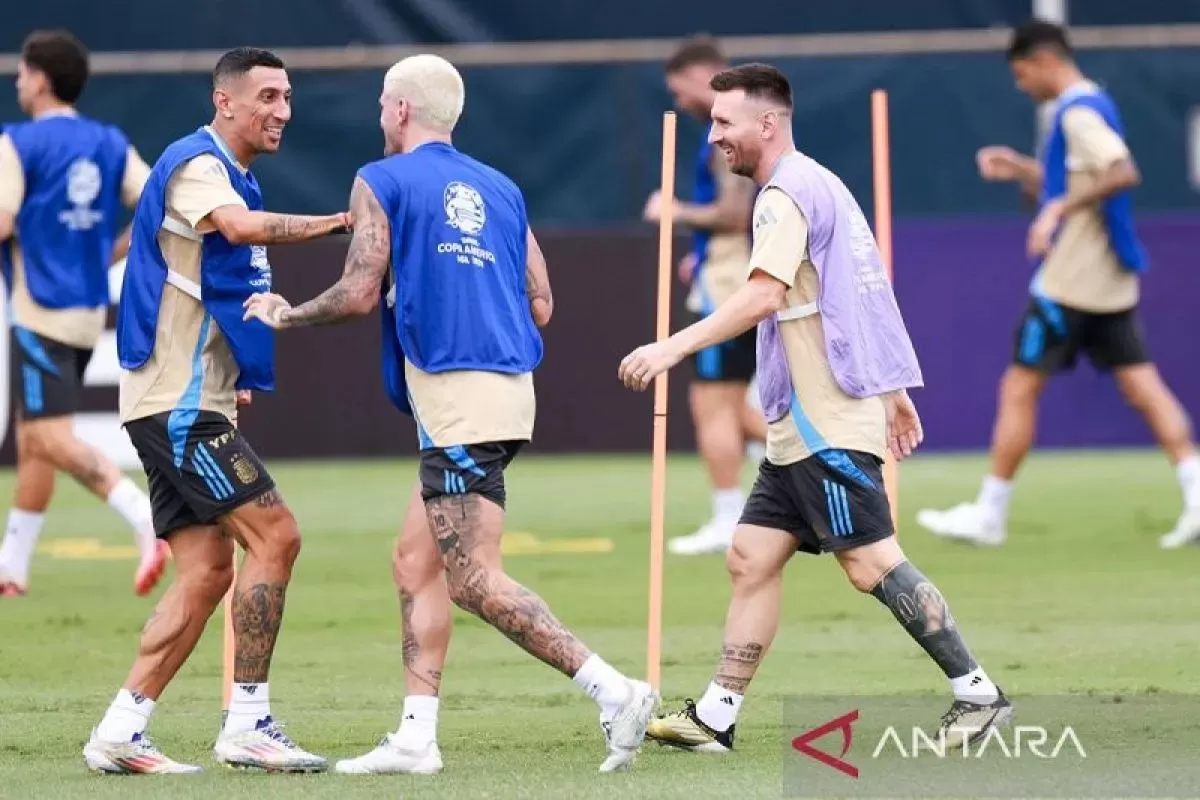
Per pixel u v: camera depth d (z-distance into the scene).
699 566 42.19
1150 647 32.38
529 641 23.50
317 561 43.47
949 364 63.12
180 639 24.25
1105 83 65.50
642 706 23.48
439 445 23.50
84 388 59.59
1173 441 43.97
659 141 64.31
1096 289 43.31
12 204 37.00
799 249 23.69
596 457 63.75
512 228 24.27
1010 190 65.00
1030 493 53.97
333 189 63.47
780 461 24.58
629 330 63.16
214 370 24.16
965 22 70.12
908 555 43.22
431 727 23.91
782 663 31.50
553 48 65.25
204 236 23.89
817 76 64.94
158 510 24.47
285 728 27.12
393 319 23.97
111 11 68.31
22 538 39.34
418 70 24.11
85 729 27.09
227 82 24.19
